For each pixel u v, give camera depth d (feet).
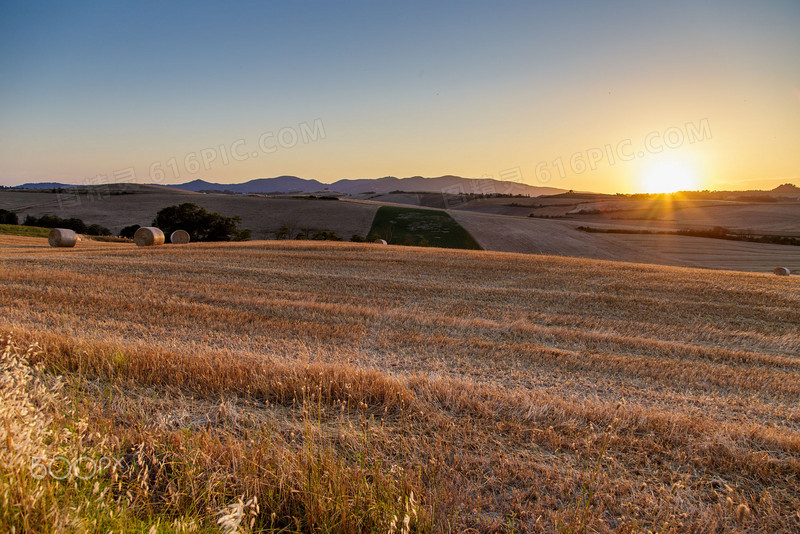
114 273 59.41
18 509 7.66
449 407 17.99
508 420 16.92
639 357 31.50
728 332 40.96
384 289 55.83
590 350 33.30
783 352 36.40
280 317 39.34
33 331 26.03
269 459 12.19
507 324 39.81
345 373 19.49
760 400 24.34
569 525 10.41
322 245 106.83
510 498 12.13
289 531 10.05
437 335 34.83
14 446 8.59
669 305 50.88
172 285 52.16
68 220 197.26
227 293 48.93
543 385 25.02
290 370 20.15
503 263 80.07
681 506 11.98
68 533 7.78
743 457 14.57
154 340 30.07
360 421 15.35
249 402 17.76
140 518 9.57
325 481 10.94
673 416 18.08
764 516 11.74
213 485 10.52
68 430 11.48
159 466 12.16
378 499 10.59
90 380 19.36
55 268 61.05
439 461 13.41
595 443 15.29
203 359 21.91
